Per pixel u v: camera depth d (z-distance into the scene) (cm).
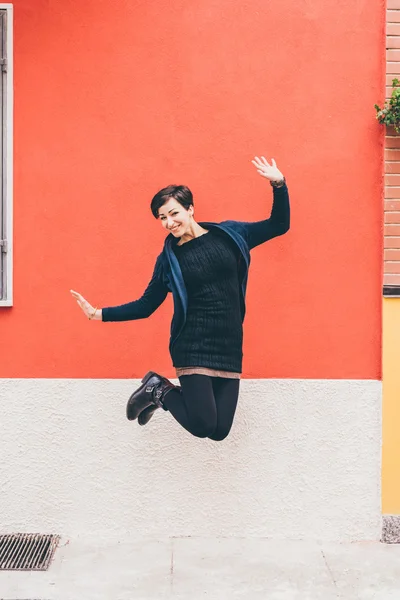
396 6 509
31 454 516
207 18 512
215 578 459
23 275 515
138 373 518
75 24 511
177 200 439
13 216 514
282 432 520
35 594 435
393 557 493
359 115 516
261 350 519
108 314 461
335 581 457
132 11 511
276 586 449
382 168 516
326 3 514
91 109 512
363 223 518
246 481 519
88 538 516
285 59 514
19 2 511
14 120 512
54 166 514
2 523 516
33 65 511
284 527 519
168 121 514
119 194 514
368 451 519
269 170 448
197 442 519
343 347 519
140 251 516
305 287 519
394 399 518
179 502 518
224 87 514
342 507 519
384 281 513
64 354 517
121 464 518
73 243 515
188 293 446
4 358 515
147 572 466
